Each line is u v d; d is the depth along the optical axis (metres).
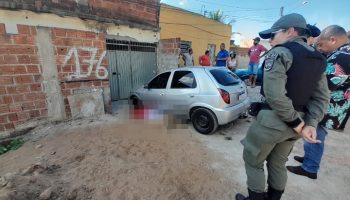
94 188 2.58
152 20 7.52
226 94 4.19
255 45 9.19
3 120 4.06
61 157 3.30
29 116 4.38
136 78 7.95
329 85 2.71
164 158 3.40
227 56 8.66
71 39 4.85
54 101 4.71
